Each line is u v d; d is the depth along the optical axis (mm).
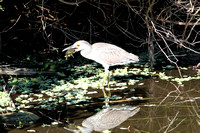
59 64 14820
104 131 7820
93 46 11844
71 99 10188
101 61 11562
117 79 12305
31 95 10539
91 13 16734
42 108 9422
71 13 15938
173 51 16625
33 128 8023
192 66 14008
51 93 10562
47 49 16859
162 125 8172
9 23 16016
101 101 9953
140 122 8375
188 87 11094
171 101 9844
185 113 8930
